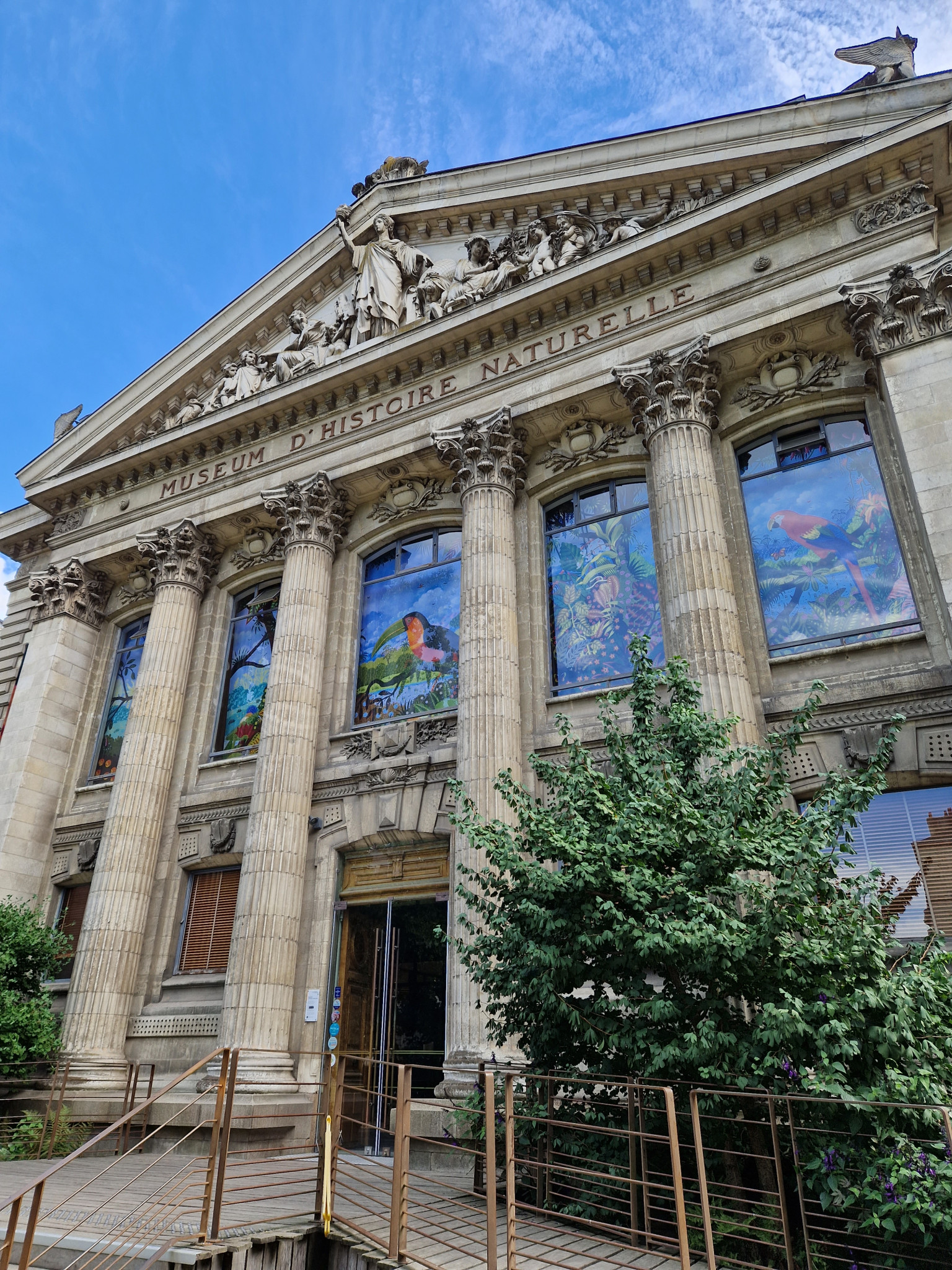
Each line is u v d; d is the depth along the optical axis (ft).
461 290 67.05
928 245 50.62
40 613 82.02
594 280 60.29
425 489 67.36
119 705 79.10
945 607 44.04
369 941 56.54
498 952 31.19
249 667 72.13
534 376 61.62
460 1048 45.24
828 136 55.57
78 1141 51.24
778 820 30.66
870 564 49.78
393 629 65.92
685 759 34.12
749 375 56.90
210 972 61.36
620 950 28.58
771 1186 27.02
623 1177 27.25
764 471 55.21
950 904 41.01
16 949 58.08
